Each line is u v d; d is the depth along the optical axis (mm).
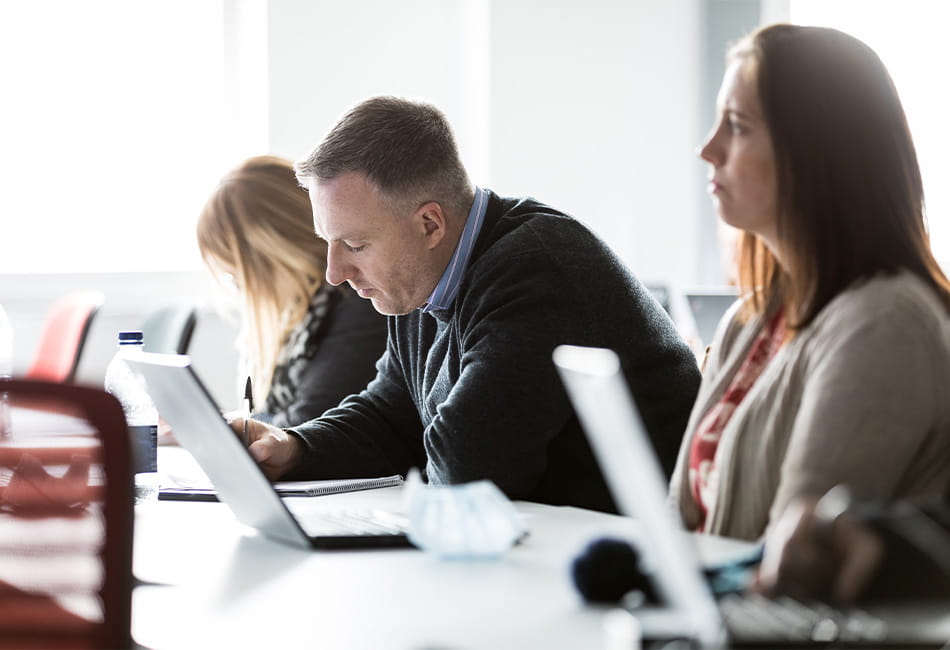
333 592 1350
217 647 1146
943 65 5512
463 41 5328
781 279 1782
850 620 1019
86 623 1226
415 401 2516
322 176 2232
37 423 1221
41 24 4992
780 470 1572
